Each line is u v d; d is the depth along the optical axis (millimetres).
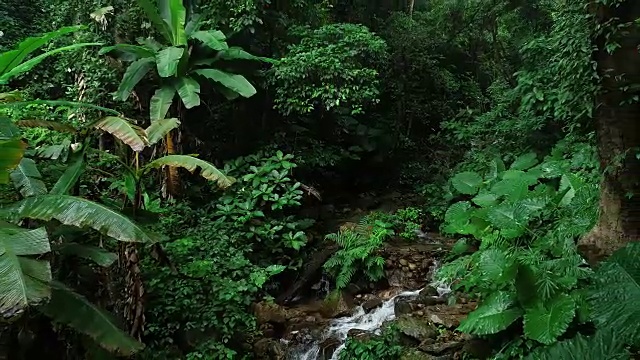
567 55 6145
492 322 4430
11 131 4348
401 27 12102
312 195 9391
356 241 7531
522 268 4520
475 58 13852
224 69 8234
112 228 3676
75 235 4691
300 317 6625
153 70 8008
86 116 8039
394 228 8695
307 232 8367
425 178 11266
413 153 12062
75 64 8414
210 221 7492
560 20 6441
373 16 12641
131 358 4809
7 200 4793
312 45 8531
